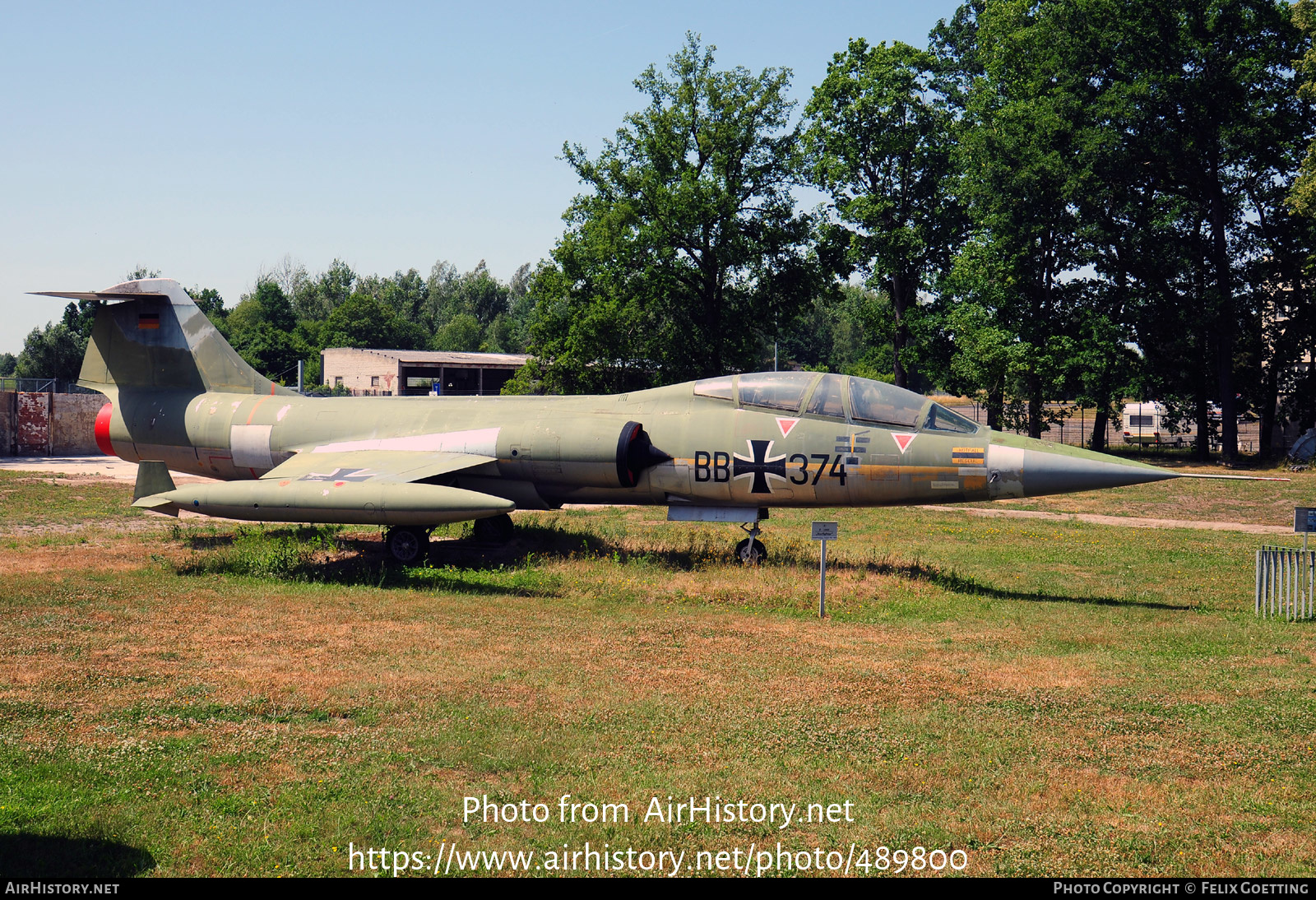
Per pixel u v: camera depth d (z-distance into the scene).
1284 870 5.74
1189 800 6.70
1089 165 42.34
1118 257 46.09
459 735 7.62
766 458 15.72
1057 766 7.30
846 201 49.97
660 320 47.62
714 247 45.00
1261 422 49.19
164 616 11.59
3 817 6.00
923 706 8.67
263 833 5.91
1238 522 26.41
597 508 25.55
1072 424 82.31
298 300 142.25
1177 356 48.44
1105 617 12.95
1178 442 57.72
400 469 15.80
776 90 44.50
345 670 9.42
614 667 9.73
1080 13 43.53
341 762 7.05
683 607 13.12
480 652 10.25
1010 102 47.00
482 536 18.27
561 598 13.48
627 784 6.75
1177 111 43.25
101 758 7.00
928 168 51.34
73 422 40.53
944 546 19.92
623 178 44.47
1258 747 7.76
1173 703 8.88
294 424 18.61
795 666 9.98
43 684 8.74
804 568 15.89
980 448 14.90
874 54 49.47
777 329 49.38
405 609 12.33
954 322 47.22
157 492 18.81
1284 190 43.34
